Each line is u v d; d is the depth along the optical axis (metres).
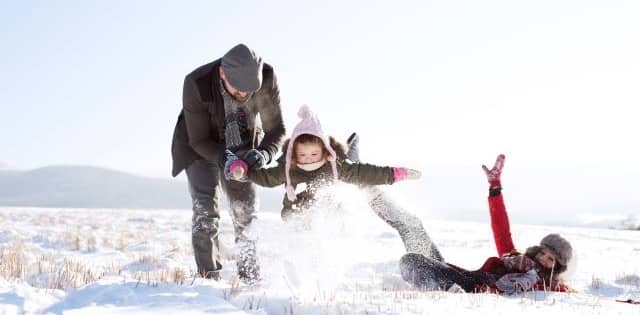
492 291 4.75
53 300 3.44
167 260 7.17
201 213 4.91
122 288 3.73
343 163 4.66
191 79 4.58
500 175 5.70
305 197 4.59
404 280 5.10
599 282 5.91
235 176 4.28
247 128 4.75
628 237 17.23
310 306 3.62
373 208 5.09
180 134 5.02
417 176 4.69
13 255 5.93
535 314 3.60
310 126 4.49
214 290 3.96
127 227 15.47
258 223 4.68
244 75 4.32
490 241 13.01
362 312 3.47
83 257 7.92
